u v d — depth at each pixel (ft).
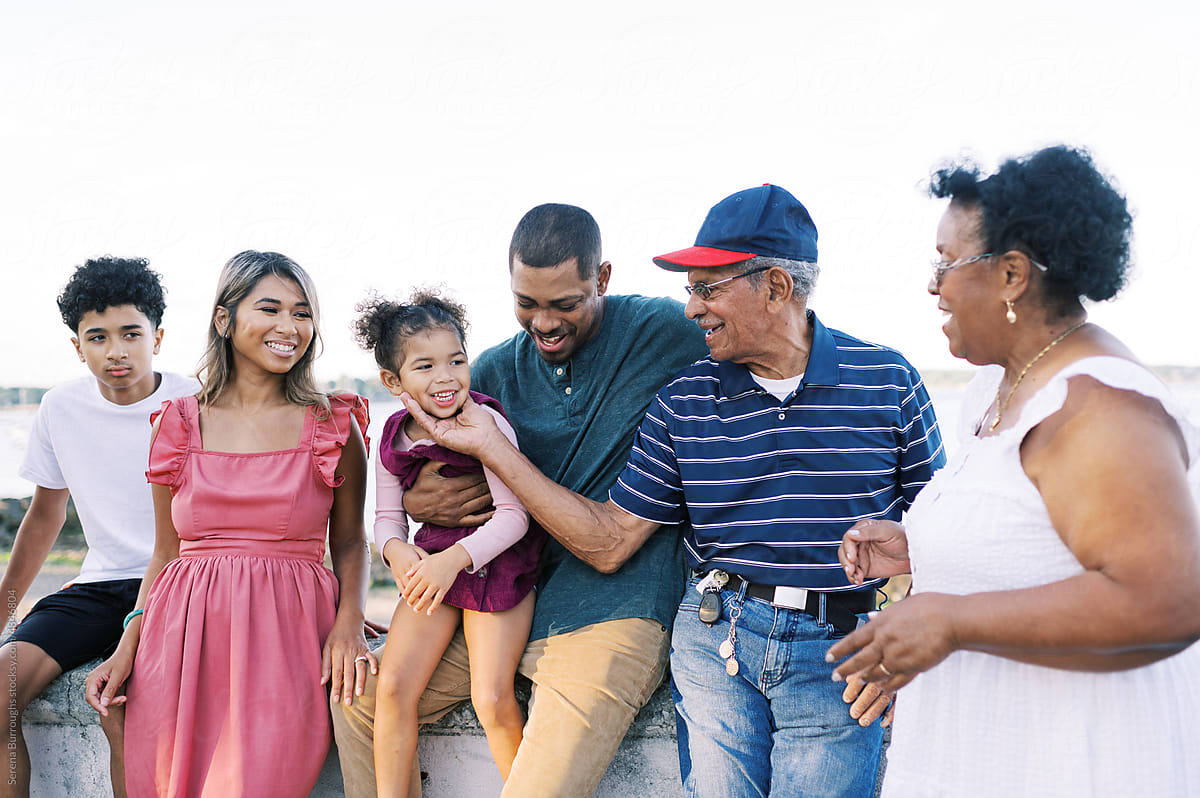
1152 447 4.11
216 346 8.11
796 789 6.62
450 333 7.51
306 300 8.08
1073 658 4.46
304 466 7.95
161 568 8.22
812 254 7.26
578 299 7.70
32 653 8.16
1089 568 4.26
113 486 9.16
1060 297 4.75
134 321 9.06
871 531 5.98
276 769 7.29
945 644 4.39
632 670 7.29
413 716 7.40
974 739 4.80
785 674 6.90
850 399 7.07
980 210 4.75
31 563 9.55
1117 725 4.47
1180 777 4.48
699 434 7.37
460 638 7.79
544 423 8.28
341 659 7.62
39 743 8.36
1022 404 4.82
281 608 7.70
